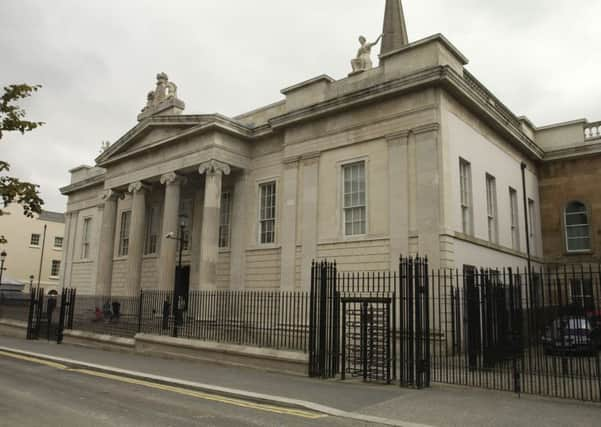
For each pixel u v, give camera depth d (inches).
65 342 876.6
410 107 767.1
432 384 465.7
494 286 557.9
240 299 718.5
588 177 1055.6
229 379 495.2
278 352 555.8
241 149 1019.3
